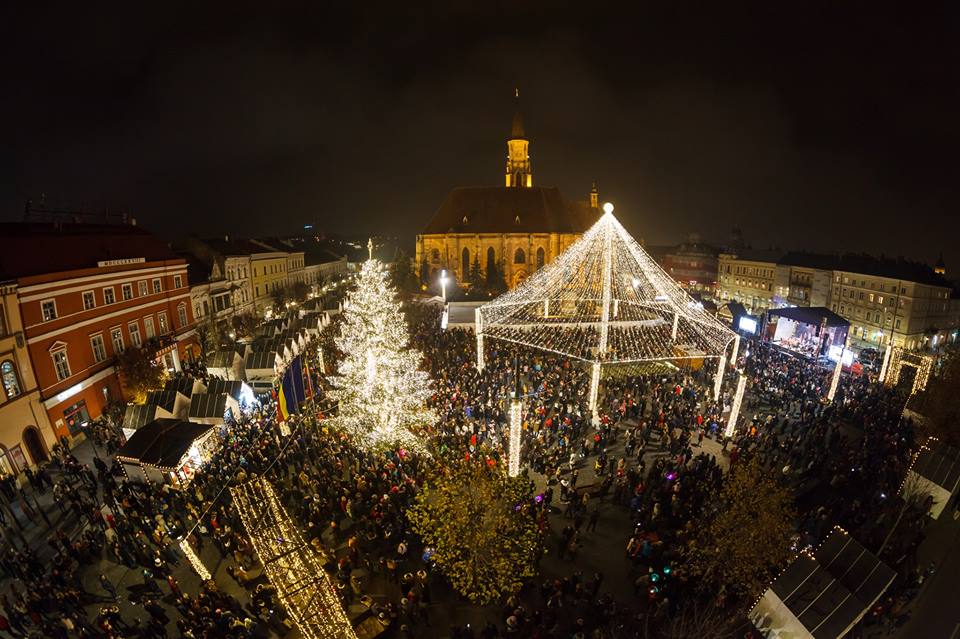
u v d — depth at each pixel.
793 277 78.19
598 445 27.62
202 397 30.53
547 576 19.14
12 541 21.16
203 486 23.56
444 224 98.06
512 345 46.81
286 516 11.53
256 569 19.39
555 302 55.62
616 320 52.19
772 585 15.82
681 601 17.20
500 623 17.03
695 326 50.81
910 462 26.11
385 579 18.89
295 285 78.94
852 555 16.27
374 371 27.78
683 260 111.81
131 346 37.69
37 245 32.12
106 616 16.48
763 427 30.20
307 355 42.66
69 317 32.47
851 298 67.50
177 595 17.69
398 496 21.59
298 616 9.95
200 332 48.75
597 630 15.55
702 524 18.94
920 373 33.69
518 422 18.91
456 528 16.55
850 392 35.53
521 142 103.31
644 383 37.53
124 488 23.05
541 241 93.25
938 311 60.62
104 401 34.97
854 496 23.64
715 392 32.84
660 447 28.41
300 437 27.53
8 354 27.69
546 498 22.11
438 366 40.56
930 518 22.64
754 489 17.81
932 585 18.45
